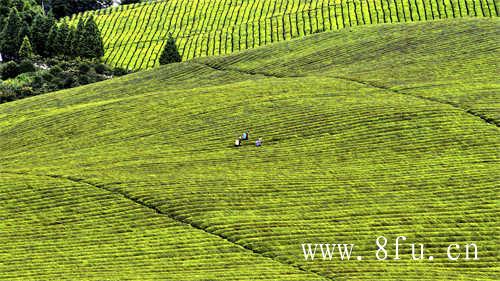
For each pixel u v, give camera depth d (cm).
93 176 8262
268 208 7262
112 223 7200
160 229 7012
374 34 14100
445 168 8031
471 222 6800
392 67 12100
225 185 7812
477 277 5931
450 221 6838
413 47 13062
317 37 14550
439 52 12588
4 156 9694
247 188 7706
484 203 7131
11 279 6288
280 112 10119
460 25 13788
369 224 6844
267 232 6775
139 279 6103
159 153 9238
